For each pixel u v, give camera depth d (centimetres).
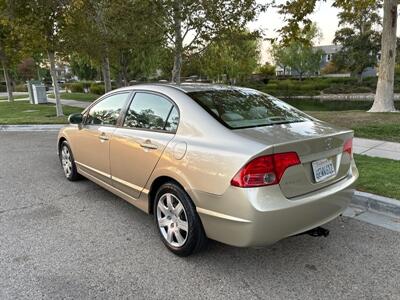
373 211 412
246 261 312
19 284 280
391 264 303
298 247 336
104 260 316
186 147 302
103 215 419
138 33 1095
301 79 5241
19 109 1730
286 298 261
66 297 264
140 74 2483
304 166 279
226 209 268
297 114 359
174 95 343
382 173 513
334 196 299
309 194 283
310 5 1137
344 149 321
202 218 292
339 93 3803
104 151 422
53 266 306
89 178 488
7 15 1123
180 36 1090
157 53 1534
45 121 1216
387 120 1005
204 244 308
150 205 358
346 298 260
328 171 301
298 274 292
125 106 401
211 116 307
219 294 266
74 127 510
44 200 470
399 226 375
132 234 368
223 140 281
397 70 4453
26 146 842
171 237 327
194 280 285
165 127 337
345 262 308
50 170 618
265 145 260
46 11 1107
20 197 481
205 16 1030
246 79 4619
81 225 391
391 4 1166
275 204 259
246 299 260
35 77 5719
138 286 277
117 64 2070
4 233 371
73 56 1484
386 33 1195
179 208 315
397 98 2856
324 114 1206
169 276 291
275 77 5616
